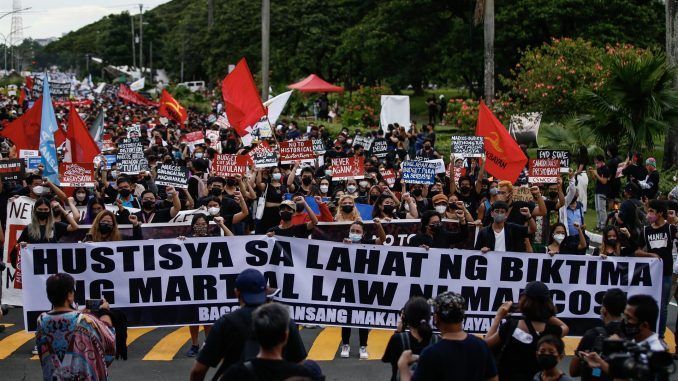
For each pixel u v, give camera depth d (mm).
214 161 16281
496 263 11250
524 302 7441
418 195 15867
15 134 20406
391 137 27484
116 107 52438
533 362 7398
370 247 11258
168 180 15266
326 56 70375
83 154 18078
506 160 15281
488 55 26672
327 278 11289
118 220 14141
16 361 11523
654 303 7188
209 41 79062
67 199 14922
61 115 41188
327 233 12859
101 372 7906
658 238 11648
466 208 14766
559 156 14875
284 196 16094
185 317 11227
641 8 49062
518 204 13117
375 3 66312
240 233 14273
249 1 75875
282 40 71250
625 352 6078
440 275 11266
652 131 23938
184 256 11211
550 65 31375
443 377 6516
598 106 24359
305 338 12812
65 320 7781
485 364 6641
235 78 20672
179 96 77375
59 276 7875
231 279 11242
